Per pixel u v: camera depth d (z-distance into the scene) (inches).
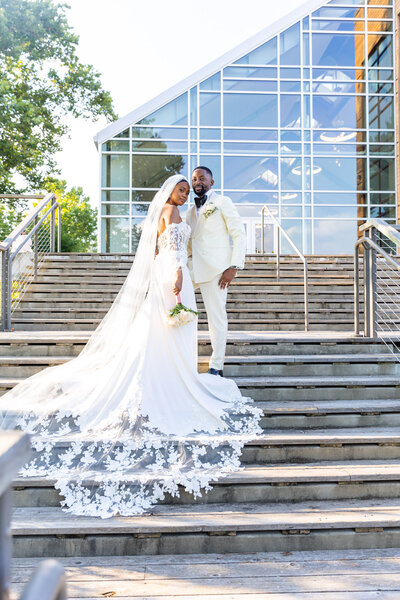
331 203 586.6
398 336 196.2
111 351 150.1
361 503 123.0
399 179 581.9
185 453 129.6
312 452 136.6
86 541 109.3
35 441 128.6
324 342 189.6
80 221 1224.8
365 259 198.7
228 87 587.8
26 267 309.6
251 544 111.0
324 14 601.0
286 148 589.0
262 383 159.8
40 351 183.5
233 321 252.8
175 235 151.5
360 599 91.6
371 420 150.7
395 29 592.7
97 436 131.5
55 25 862.5
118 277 319.3
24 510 118.7
